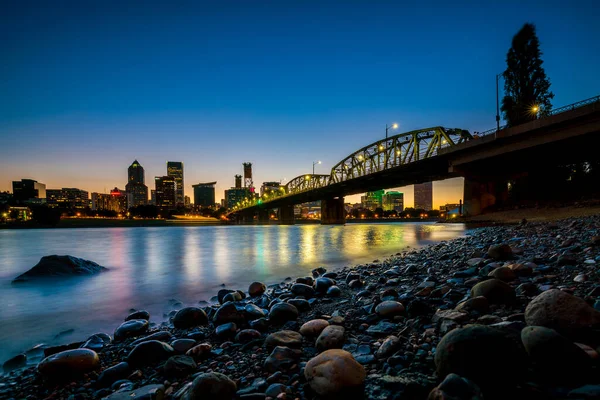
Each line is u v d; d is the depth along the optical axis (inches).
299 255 650.8
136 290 319.3
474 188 1763.0
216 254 717.9
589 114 1103.0
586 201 1230.9
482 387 77.4
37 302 271.6
